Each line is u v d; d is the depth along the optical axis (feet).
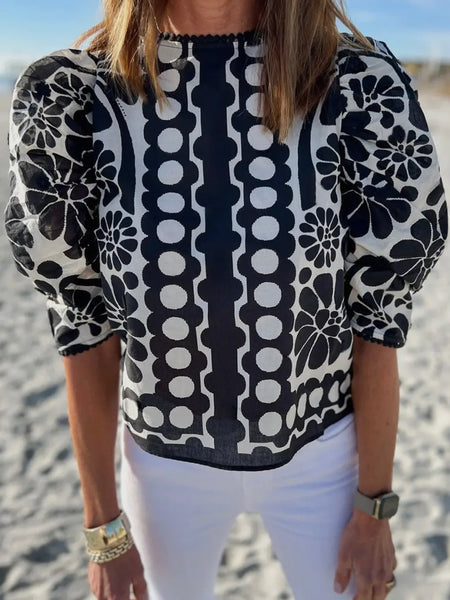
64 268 3.75
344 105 3.54
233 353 3.58
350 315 3.92
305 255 3.49
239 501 4.11
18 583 7.34
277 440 3.74
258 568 7.54
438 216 3.66
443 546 7.91
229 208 3.46
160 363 3.67
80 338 3.98
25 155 3.58
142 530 4.26
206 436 3.79
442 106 109.70
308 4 3.43
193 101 3.52
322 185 3.50
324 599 4.32
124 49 3.53
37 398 11.16
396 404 3.96
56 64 3.61
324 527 4.13
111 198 3.58
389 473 4.05
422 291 17.48
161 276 3.51
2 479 9.07
